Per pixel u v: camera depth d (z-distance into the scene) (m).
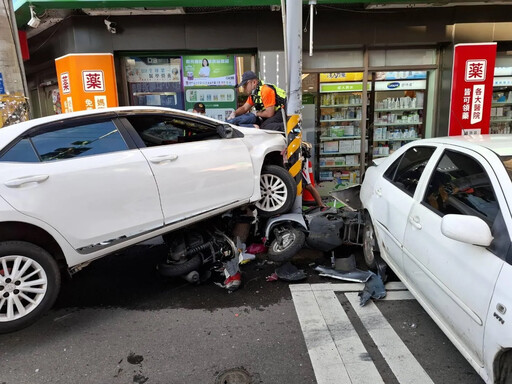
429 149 3.57
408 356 2.99
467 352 2.45
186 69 7.77
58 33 7.68
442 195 3.03
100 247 3.49
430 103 8.11
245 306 3.81
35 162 3.25
